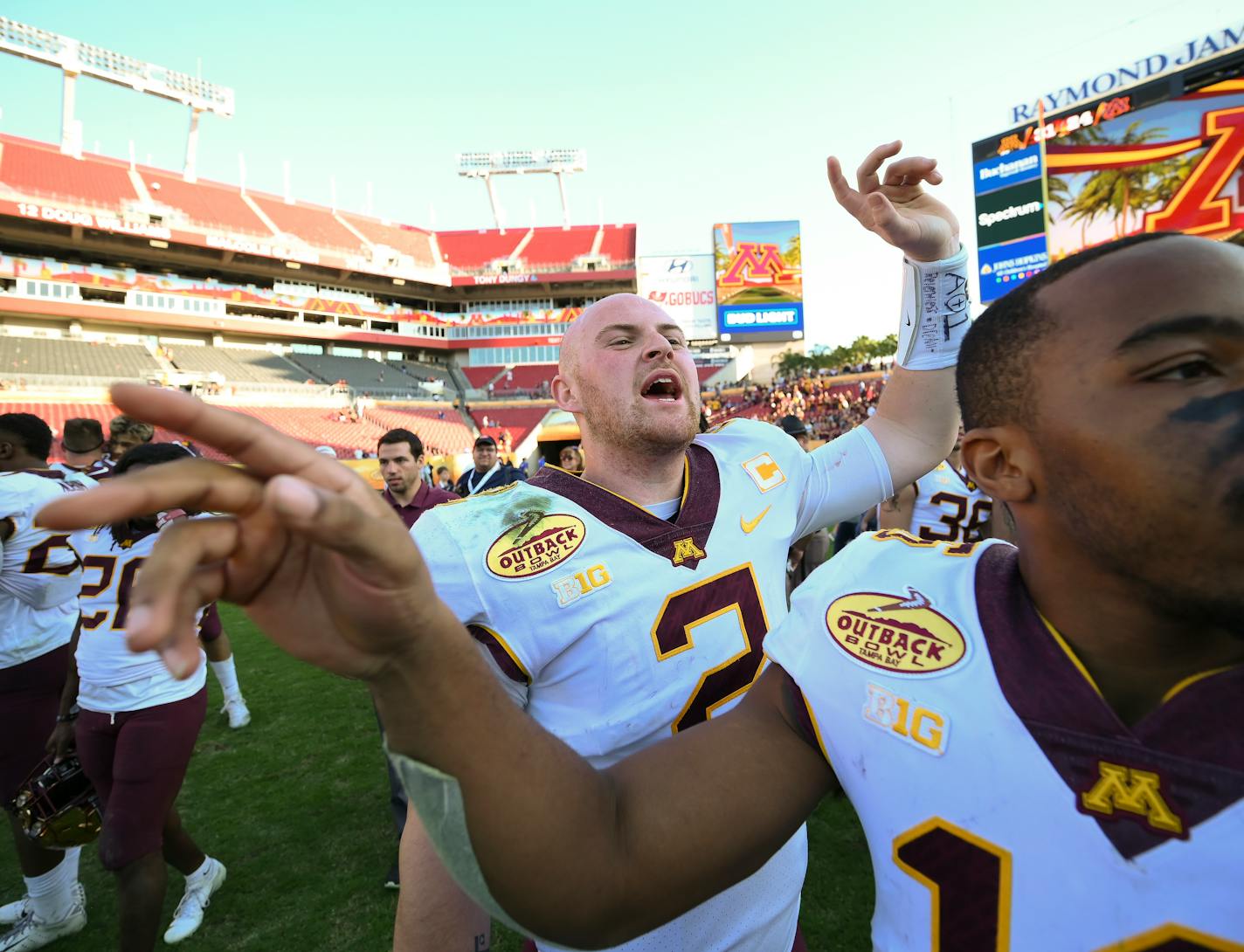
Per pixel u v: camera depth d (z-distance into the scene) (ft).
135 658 7.49
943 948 1.86
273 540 1.63
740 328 128.47
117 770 7.34
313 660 1.71
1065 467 1.84
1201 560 1.64
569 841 1.95
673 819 2.19
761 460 5.02
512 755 1.94
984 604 2.17
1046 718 1.83
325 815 11.00
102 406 80.12
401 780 1.89
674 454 4.50
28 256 97.55
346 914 8.55
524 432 110.83
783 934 4.09
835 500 5.19
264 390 101.40
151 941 7.18
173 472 1.44
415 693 1.83
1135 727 1.76
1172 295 1.70
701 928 3.78
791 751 2.42
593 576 3.97
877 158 4.79
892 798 2.01
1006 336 2.03
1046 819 1.75
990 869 1.80
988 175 50.72
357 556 1.57
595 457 4.77
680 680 3.99
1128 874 1.63
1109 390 1.73
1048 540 1.98
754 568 4.46
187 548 1.46
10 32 97.60
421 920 3.70
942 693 2.01
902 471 5.30
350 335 124.88
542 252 143.64
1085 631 1.93
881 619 2.29
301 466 1.63
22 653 8.90
